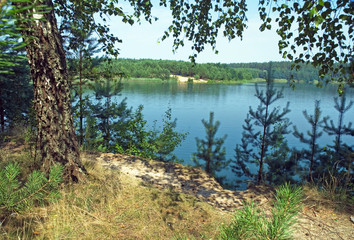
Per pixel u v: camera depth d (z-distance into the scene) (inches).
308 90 5064.0
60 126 156.9
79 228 119.9
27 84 375.9
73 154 164.1
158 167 268.7
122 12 226.5
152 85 5477.4
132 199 157.4
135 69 6643.7
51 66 149.3
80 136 361.1
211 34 224.7
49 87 151.3
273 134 362.6
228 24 217.5
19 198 94.6
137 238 119.8
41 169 157.5
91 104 418.9
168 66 7337.6
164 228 130.8
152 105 2482.8
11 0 28.0
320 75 132.9
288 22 138.2
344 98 302.4
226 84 6943.9
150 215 141.7
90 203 143.5
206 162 324.8
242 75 7824.8
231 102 3137.3
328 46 125.9
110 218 133.7
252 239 49.9
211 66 7741.1
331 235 126.3
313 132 327.9
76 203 141.4
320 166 294.4
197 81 7337.6
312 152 324.8
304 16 129.3
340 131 300.7
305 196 167.0
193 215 146.8
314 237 124.0
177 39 225.8
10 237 102.5
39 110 153.6
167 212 147.6
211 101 3169.3
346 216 144.9
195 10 217.8
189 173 259.6
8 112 374.0
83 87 365.4
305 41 136.3
